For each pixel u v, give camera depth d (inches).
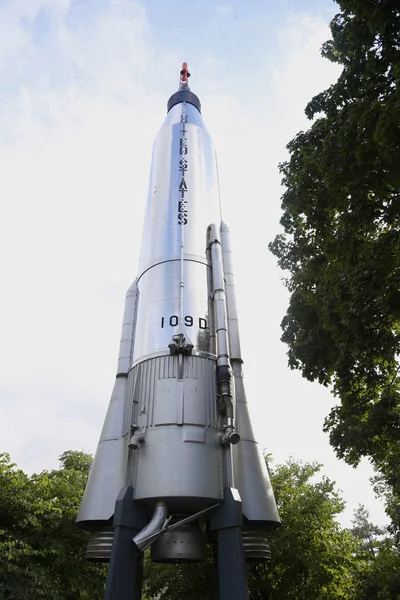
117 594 389.4
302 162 592.1
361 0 447.5
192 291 553.3
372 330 488.7
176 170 666.8
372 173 474.9
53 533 697.0
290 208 609.3
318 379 609.6
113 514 450.9
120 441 496.1
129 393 517.0
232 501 433.4
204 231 618.8
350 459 632.4
